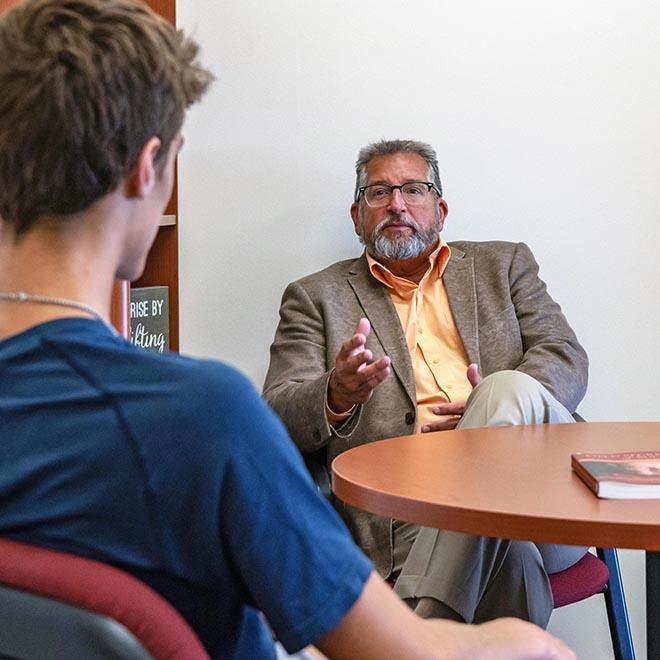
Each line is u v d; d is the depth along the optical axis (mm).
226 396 892
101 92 919
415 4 3213
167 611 821
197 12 3230
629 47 3215
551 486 1771
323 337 3031
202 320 3293
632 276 3252
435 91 3232
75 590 810
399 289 3127
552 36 3219
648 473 1749
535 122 3234
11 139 919
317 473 2729
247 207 3262
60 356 922
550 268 3262
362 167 3152
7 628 819
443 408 2721
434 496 1695
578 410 3289
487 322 3045
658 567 1856
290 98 3232
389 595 958
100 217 963
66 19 934
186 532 891
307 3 3215
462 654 973
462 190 3254
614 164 3232
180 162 3258
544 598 2229
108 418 890
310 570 903
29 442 903
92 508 887
